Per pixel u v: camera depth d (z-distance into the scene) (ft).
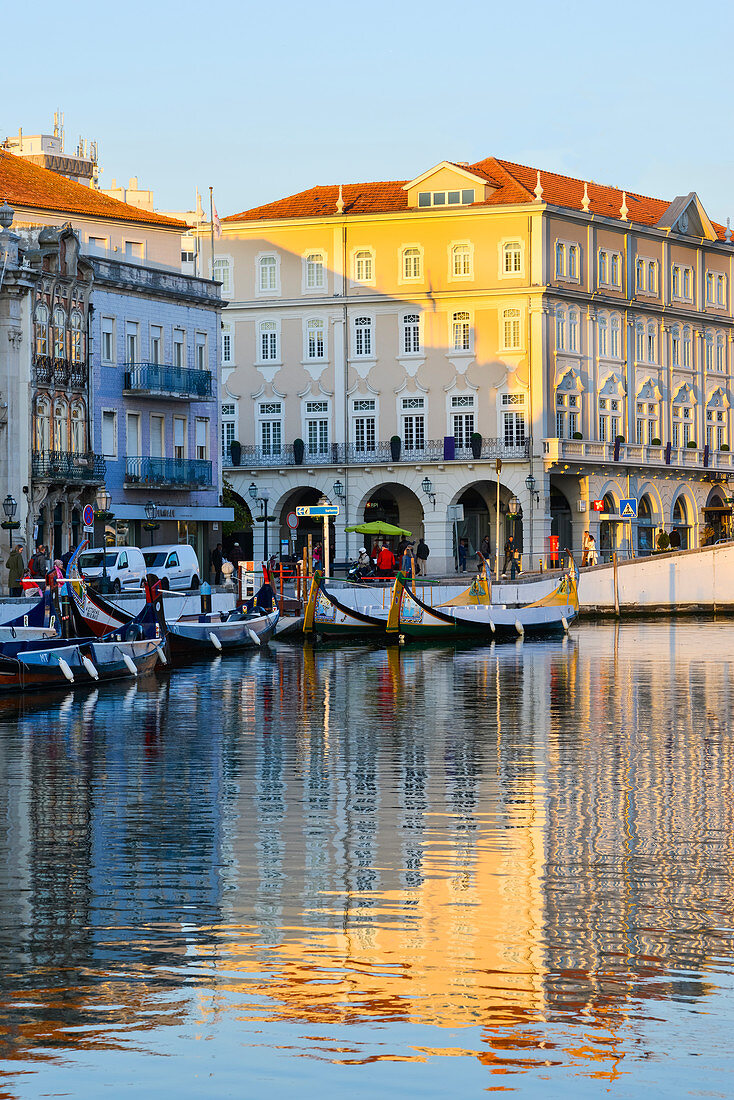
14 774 91.35
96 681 145.28
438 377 337.93
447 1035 44.52
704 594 278.46
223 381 353.72
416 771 92.53
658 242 365.81
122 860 66.95
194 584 231.30
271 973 50.31
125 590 214.48
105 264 254.06
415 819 76.33
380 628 206.59
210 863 66.39
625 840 70.90
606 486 342.85
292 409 348.79
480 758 98.32
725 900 59.57
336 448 344.28
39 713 122.42
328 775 90.84
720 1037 44.47
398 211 338.75
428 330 338.54
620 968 50.80
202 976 49.98
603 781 88.53
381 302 341.62
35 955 52.44
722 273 388.98
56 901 59.82
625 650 195.31
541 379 329.93
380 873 64.28
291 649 191.83
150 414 266.57
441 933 55.06
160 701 131.75
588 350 343.26
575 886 61.87
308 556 219.61
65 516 239.30
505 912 57.77
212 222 302.66
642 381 359.66
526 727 114.93
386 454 340.18
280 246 348.79
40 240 238.07
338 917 57.26
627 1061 42.73
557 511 339.77
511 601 249.75
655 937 54.39
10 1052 43.39
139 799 82.38
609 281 351.25
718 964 51.26
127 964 51.34
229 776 90.48
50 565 214.48
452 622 209.67
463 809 79.25
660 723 117.50
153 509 254.47
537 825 74.59
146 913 57.93
